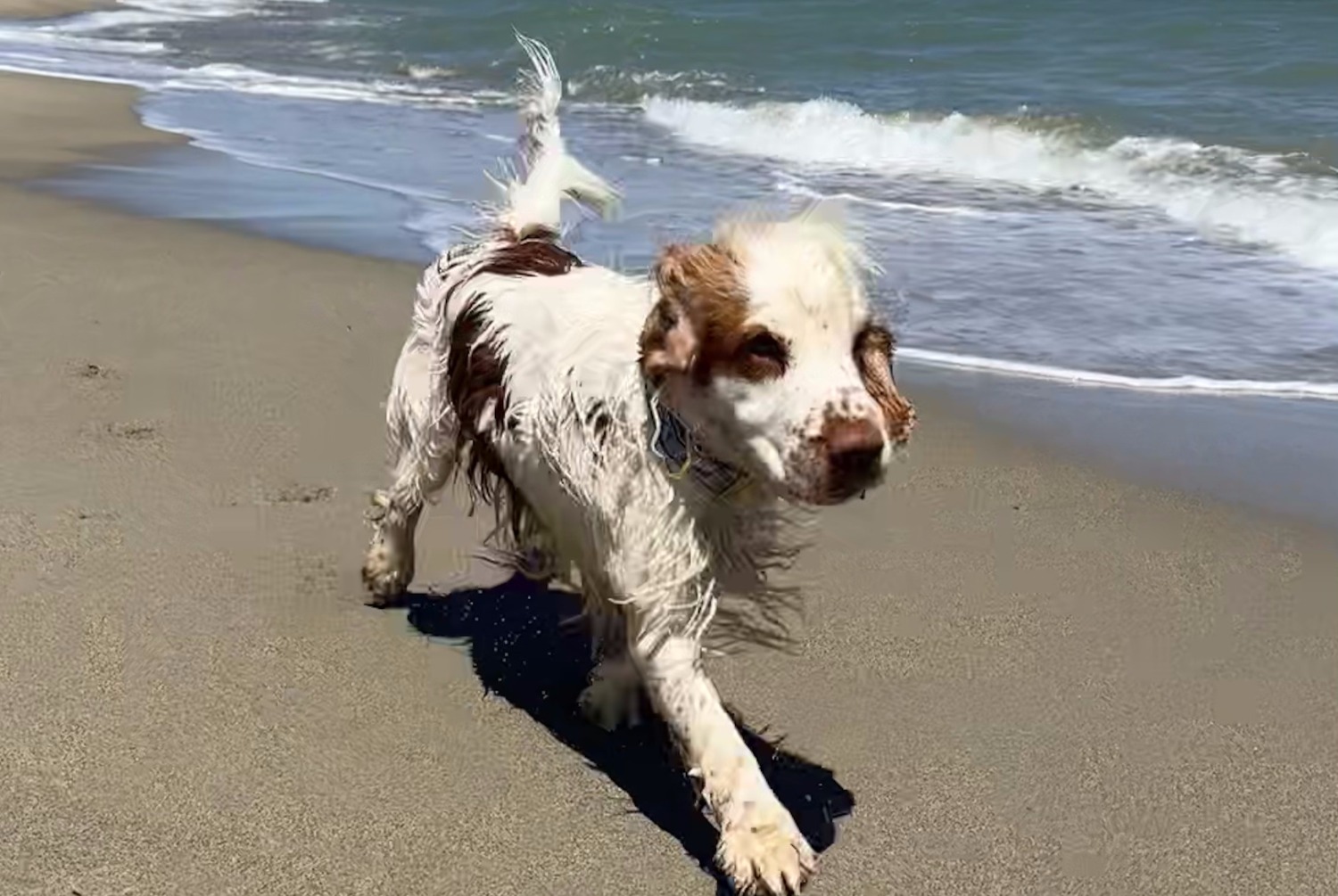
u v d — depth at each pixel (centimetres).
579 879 107
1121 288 252
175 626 137
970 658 137
